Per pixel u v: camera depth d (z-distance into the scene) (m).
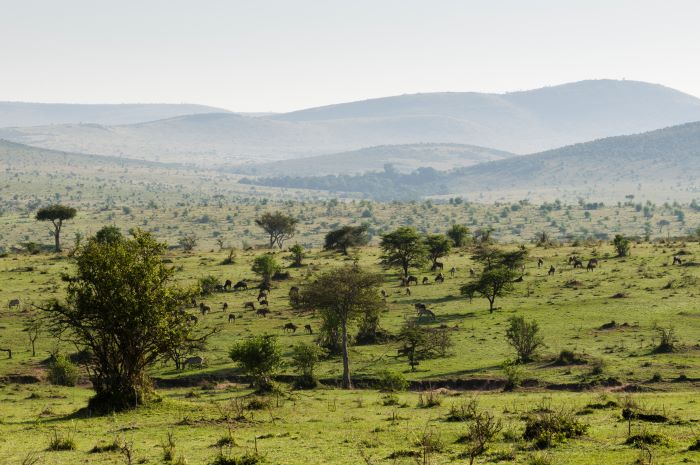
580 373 68.38
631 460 28.25
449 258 160.25
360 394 64.06
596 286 116.62
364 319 91.25
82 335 49.72
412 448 33.72
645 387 62.12
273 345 69.69
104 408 48.19
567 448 31.42
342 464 31.11
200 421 44.28
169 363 86.75
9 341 93.56
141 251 50.28
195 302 118.25
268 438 38.53
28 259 163.75
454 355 81.38
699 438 30.03
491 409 46.12
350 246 182.62
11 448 37.53
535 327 78.25
